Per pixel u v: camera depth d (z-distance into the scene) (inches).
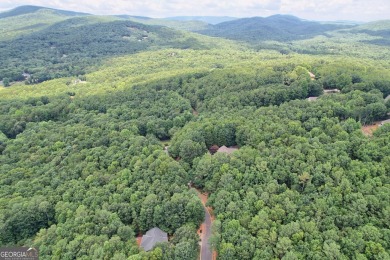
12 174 3710.6
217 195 3083.2
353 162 3095.5
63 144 4350.4
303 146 3383.4
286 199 2770.7
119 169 3629.4
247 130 4094.5
